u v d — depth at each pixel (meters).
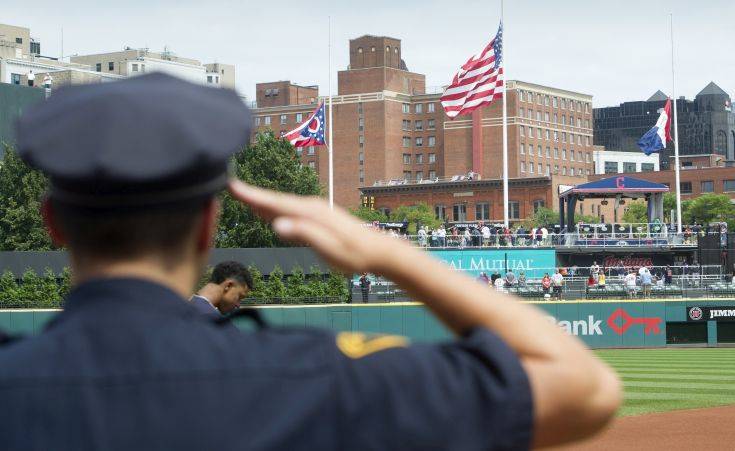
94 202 1.68
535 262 52.62
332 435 1.67
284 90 164.75
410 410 1.68
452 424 1.68
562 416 1.77
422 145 151.62
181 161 1.65
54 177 1.65
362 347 1.78
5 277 41.47
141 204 1.69
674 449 14.18
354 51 152.75
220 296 7.81
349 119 151.12
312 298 40.34
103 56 168.38
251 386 1.67
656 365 28.11
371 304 36.81
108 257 1.75
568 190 58.91
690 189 141.00
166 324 1.72
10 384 1.63
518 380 1.72
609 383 1.85
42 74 127.88
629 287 43.28
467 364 1.75
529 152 145.75
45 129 1.64
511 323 1.81
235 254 44.34
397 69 152.38
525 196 126.00
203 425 1.63
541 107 148.25
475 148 144.88
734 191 138.75
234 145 1.70
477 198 127.38
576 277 46.84
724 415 17.53
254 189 1.84
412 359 1.74
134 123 1.64
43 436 1.61
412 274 1.82
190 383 1.66
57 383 1.63
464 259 52.31
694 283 43.59
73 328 1.70
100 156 1.61
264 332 1.78
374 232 1.87
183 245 1.78
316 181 71.56
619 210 139.75
